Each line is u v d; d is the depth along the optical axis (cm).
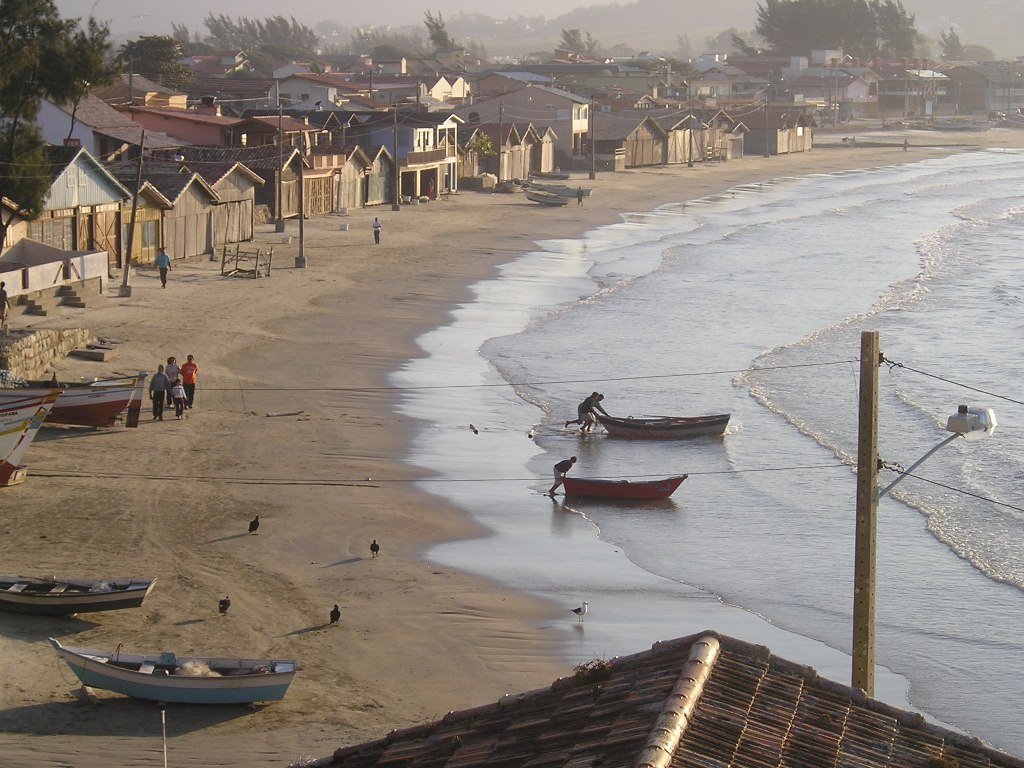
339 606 4519
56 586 4212
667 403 8075
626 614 4728
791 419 7700
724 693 2197
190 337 8738
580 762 2009
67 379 7231
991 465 6906
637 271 13438
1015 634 4697
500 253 14150
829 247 15888
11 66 8825
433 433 7106
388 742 2427
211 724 3509
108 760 3238
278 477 6019
